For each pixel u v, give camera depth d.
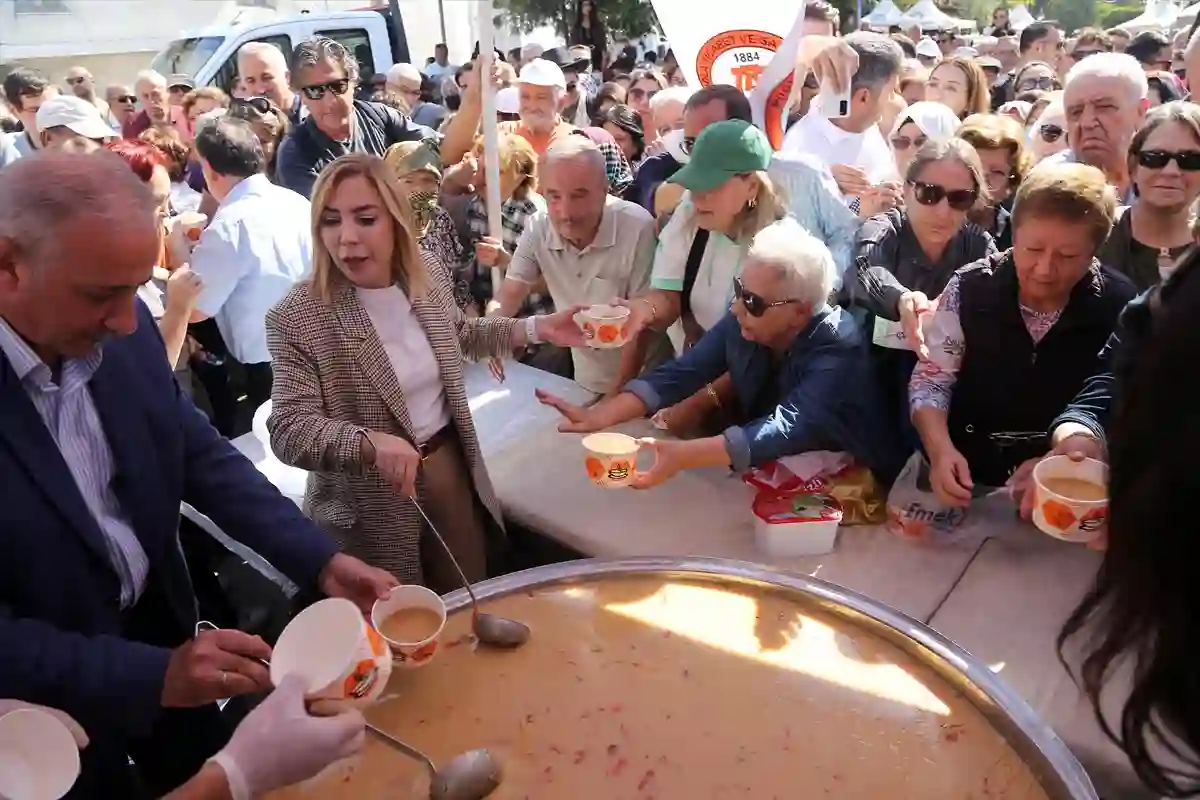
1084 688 1.00
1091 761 1.58
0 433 1.34
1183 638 0.75
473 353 2.62
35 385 1.39
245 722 1.16
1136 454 0.75
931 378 2.24
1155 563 0.74
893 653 1.50
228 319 3.45
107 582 1.48
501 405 3.14
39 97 5.81
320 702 1.24
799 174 2.97
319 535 1.73
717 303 2.81
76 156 1.27
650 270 3.14
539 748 1.34
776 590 1.65
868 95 3.56
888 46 3.57
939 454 2.10
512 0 15.19
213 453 1.79
